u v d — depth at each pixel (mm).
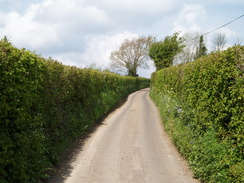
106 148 8359
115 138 9688
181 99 10438
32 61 5543
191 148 6629
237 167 4387
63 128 8016
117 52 56688
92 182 5676
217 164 4992
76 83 10000
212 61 6391
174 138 8641
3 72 4301
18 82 4859
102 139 9539
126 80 30578
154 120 13477
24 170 4715
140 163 6992
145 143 9031
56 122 7270
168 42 34875
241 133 4594
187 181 5836
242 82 4641
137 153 7871
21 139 4746
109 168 6570
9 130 4699
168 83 16203
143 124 12383
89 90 12258
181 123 8828
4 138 4258
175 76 13016
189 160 6609
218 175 4809
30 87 5355
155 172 6363
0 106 4219
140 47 56156
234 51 5156
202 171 5523
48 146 6520
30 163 5238
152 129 11312
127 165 6812
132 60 56406
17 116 4812
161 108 14852
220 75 5551
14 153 4598
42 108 6316
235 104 4938
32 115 5719
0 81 4254
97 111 13000
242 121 4586
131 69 56250
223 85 5457
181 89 10906
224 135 5254
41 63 6133
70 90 8922
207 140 5934
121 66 57000
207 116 6363
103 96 15789
